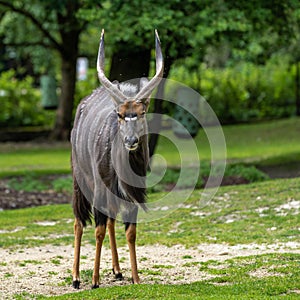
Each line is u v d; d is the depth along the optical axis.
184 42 26.06
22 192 26.27
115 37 25.75
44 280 13.50
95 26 28.19
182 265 14.46
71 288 12.86
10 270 14.44
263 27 28.78
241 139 41.62
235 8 27.16
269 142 39.78
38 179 29.12
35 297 12.15
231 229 18.45
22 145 42.25
